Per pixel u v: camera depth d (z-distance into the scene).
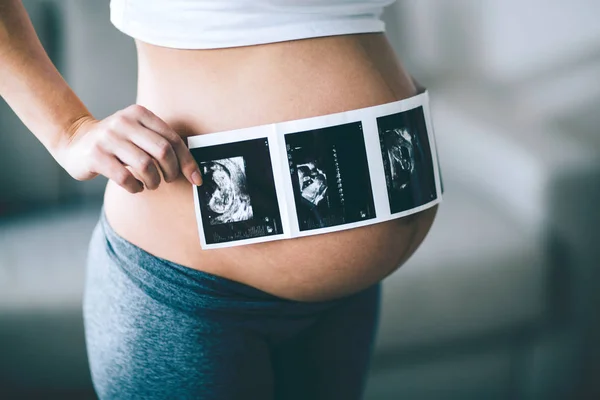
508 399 1.93
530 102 2.72
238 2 0.70
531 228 2.20
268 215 0.74
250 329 0.80
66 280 1.95
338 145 0.74
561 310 2.09
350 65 0.76
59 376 1.88
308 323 0.88
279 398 0.98
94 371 0.83
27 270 1.98
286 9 0.71
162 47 0.74
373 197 0.76
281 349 0.95
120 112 0.70
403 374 1.96
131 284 0.77
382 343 2.02
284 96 0.73
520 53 2.87
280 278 0.78
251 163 0.73
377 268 0.82
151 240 0.77
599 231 2.14
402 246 0.83
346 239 0.77
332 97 0.75
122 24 0.75
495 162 2.37
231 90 0.73
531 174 2.23
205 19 0.70
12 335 1.89
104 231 0.82
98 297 0.81
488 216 2.27
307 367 0.95
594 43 2.75
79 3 2.27
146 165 0.67
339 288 0.81
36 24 2.25
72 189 2.29
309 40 0.74
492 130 2.53
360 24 0.78
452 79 2.95
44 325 1.89
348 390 0.99
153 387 0.78
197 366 0.77
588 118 2.60
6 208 2.25
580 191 2.19
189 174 0.70
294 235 0.75
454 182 2.45
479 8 2.88
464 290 2.09
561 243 2.15
